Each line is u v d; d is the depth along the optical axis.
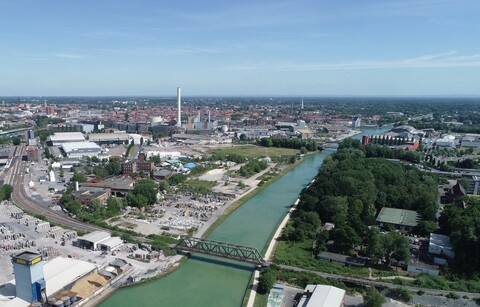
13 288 179.75
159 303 175.88
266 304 174.62
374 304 162.62
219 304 176.12
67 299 164.88
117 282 192.12
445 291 182.25
